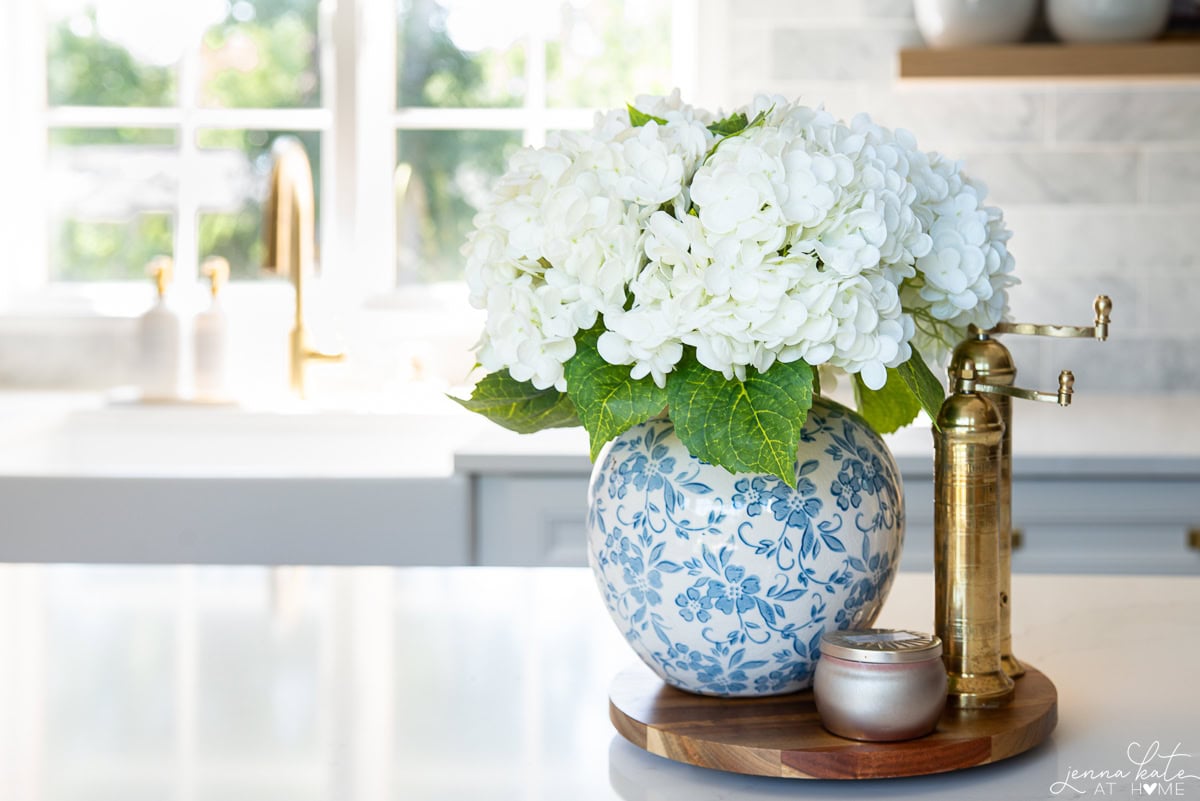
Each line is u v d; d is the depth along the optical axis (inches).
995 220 32.3
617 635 40.7
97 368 101.8
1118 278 95.6
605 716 32.9
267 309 102.7
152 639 39.9
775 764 27.9
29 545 72.2
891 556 32.1
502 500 71.2
